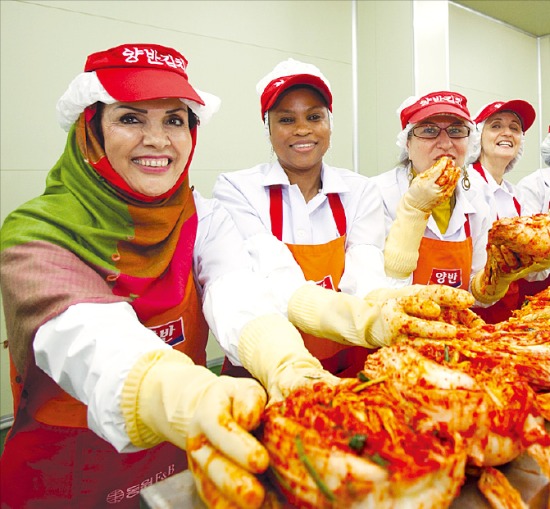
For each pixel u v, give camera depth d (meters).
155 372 0.91
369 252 1.99
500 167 3.03
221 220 1.69
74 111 1.38
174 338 1.54
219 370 3.71
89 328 1.04
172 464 1.59
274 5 3.88
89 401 0.99
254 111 3.89
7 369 2.99
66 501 1.45
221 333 1.30
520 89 3.87
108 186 1.39
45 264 1.21
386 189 2.51
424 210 1.94
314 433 0.71
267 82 2.04
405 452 0.69
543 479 0.82
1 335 2.95
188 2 3.45
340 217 2.08
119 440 0.94
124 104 1.30
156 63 1.32
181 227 1.54
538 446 0.83
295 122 1.94
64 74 3.01
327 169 2.15
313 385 0.83
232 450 0.70
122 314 1.12
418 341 1.03
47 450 1.40
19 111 2.88
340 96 4.38
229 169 3.81
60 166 1.46
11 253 1.24
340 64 4.35
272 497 0.76
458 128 2.29
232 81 3.73
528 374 1.02
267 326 1.17
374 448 0.69
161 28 3.35
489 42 3.78
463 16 3.65
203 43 3.55
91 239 1.35
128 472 1.50
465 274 2.38
